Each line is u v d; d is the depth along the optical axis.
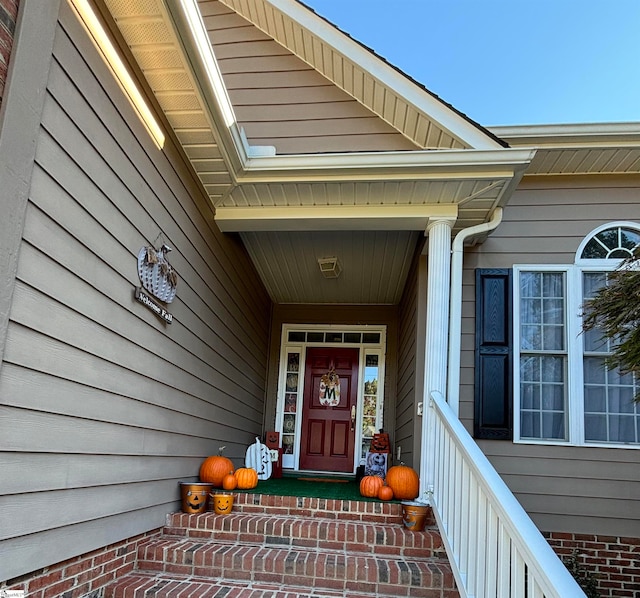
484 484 2.29
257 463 5.50
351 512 3.83
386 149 4.42
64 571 2.39
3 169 1.83
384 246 5.57
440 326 4.01
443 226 4.20
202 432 4.36
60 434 2.28
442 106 3.97
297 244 5.68
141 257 3.01
